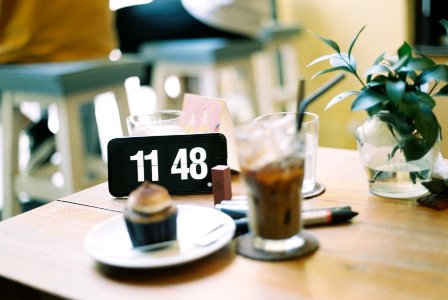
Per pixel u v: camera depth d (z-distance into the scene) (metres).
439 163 1.15
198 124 1.27
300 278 0.78
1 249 0.93
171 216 0.86
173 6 2.96
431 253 0.83
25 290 0.82
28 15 2.08
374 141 1.04
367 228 0.93
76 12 2.15
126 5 3.03
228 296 0.75
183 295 0.76
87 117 2.66
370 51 2.93
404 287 0.74
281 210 0.83
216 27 2.95
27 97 2.06
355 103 1.00
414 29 2.70
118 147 1.15
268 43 3.12
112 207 1.11
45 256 0.90
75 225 1.02
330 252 0.85
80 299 0.76
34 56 2.15
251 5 2.90
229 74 3.81
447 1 2.53
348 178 1.18
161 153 1.15
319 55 3.17
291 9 3.25
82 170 2.05
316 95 0.87
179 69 2.80
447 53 2.52
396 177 1.04
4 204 2.23
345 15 2.99
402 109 0.96
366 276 0.78
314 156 1.10
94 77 2.05
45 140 2.59
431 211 0.99
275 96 3.23
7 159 2.18
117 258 0.83
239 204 1.01
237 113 3.59
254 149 0.81
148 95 3.76
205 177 1.16
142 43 3.07
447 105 1.69
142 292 0.77
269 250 0.85
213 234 0.90
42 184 2.12
